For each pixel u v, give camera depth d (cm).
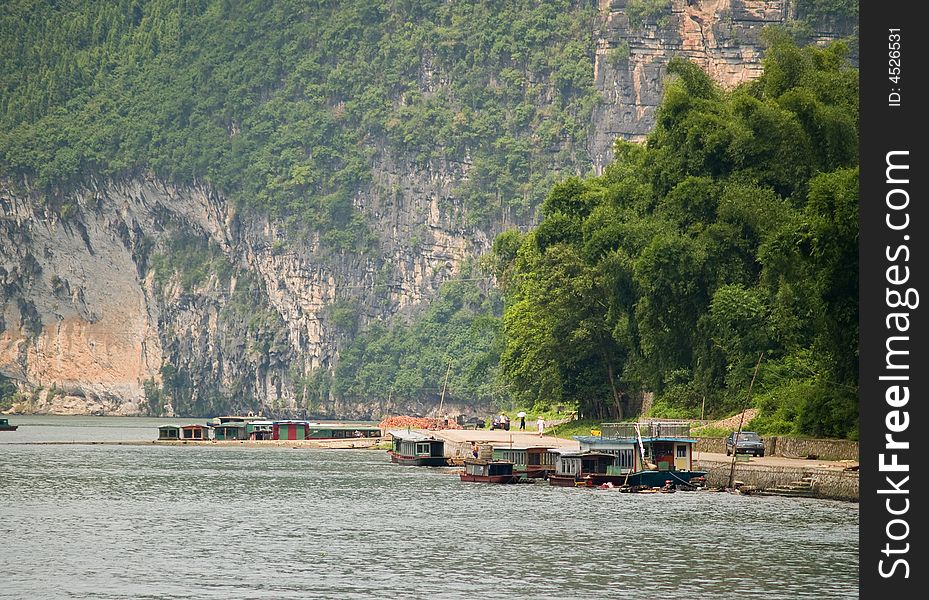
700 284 17362
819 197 13650
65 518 13275
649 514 12838
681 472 14812
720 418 17338
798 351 16625
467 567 10375
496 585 9756
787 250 14338
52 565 10512
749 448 15162
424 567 10381
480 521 12712
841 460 14225
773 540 11294
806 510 12781
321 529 12338
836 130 17450
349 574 10131
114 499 15100
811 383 15700
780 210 17125
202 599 9338
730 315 16675
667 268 17212
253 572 10212
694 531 11788
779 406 16125
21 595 9456
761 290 16975
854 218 13112
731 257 17325
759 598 9381
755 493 14175
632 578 9969
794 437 15012
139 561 10662
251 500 14912
